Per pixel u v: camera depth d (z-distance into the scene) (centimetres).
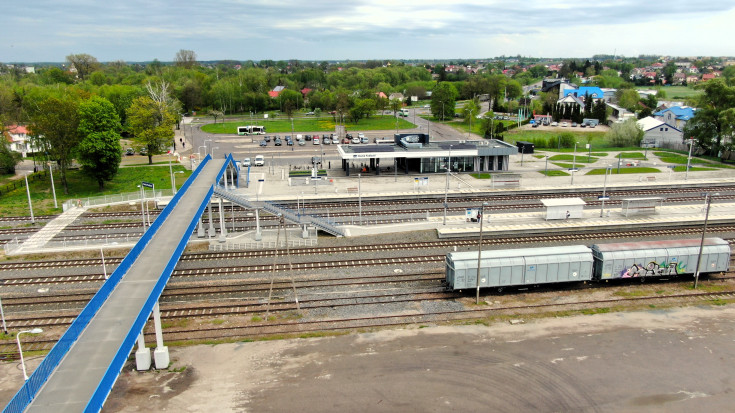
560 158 12481
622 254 5634
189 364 4275
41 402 2902
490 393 3869
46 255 6619
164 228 5338
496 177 9744
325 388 3941
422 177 10588
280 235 7338
